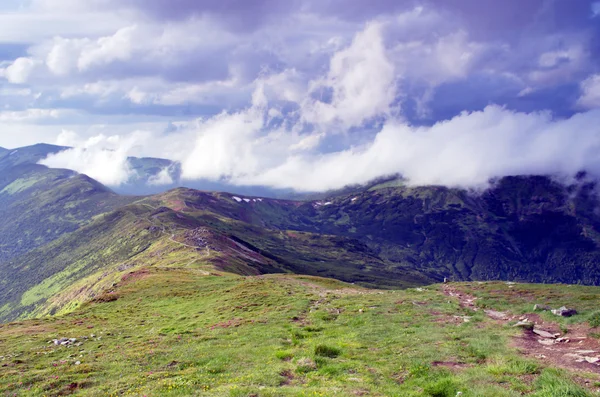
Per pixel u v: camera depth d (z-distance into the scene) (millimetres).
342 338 31922
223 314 46906
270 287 63469
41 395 22703
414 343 28266
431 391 19016
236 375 23625
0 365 29078
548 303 37031
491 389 18188
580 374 19484
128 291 71125
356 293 59594
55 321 49531
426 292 53719
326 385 20562
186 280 79938
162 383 22438
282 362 25953
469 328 31297
